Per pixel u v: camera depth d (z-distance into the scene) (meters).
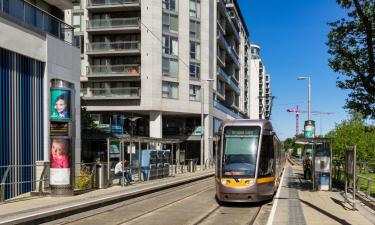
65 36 25.12
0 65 18.88
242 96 105.75
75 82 25.94
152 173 31.44
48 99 22.59
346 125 36.56
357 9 17.70
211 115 65.25
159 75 57.78
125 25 57.91
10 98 19.56
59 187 18.53
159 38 57.88
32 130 21.33
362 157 32.66
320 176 23.38
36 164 19.78
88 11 59.50
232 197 17.94
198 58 62.59
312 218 13.49
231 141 18.86
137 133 63.12
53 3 27.06
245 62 114.31
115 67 58.59
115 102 58.38
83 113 51.00
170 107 58.69
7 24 19.30
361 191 21.86
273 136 19.92
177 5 60.19
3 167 18.06
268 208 17.53
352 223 12.47
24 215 12.81
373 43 17.88
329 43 18.72
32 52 21.34
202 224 13.54
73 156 19.08
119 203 18.72
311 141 23.86
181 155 47.56
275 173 20.50
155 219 14.37
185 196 22.09
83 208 15.80
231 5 82.00
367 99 18.66
